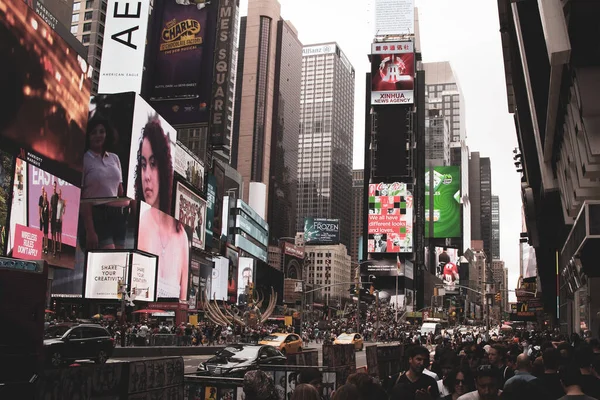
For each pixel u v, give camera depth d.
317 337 82.06
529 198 46.16
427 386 8.66
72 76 67.81
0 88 54.66
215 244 130.50
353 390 5.88
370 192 191.75
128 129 82.12
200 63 97.75
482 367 7.60
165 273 90.88
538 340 22.36
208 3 98.88
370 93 197.50
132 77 93.06
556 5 19.62
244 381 6.64
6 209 55.44
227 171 177.88
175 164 99.94
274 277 190.00
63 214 66.56
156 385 8.95
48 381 7.20
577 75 20.25
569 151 26.91
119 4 94.75
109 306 80.88
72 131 68.19
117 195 80.88
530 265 84.06
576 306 38.41
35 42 60.00
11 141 56.31
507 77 42.44
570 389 7.16
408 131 192.50
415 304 196.62
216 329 62.06
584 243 23.81
